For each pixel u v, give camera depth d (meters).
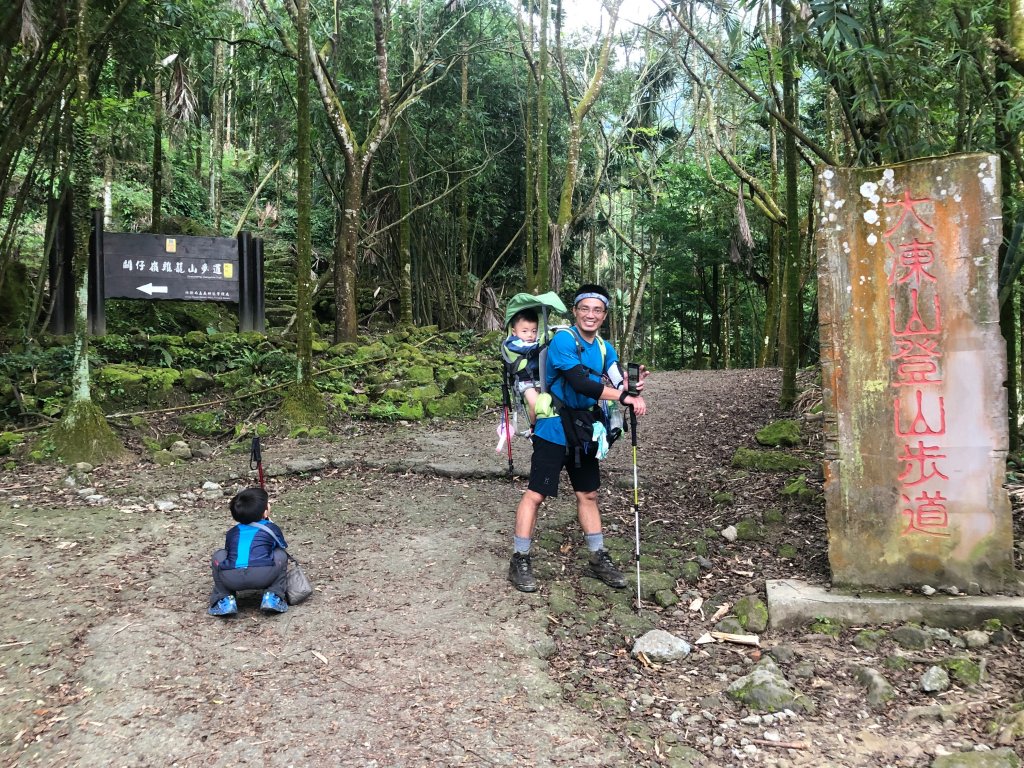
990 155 3.10
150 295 8.44
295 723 2.46
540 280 9.26
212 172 15.92
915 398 3.25
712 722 2.55
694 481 5.35
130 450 6.18
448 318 13.21
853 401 3.31
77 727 2.40
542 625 3.25
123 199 14.58
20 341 7.77
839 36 3.72
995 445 3.17
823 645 3.07
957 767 2.17
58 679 2.70
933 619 3.12
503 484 5.60
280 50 9.67
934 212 3.18
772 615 3.26
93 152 6.99
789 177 6.46
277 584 3.30
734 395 8.59
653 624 3.34
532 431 3.67
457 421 8.02
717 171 14.81
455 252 13.43
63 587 3.52
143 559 3.93
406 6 11.41
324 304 13.56
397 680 2.75
